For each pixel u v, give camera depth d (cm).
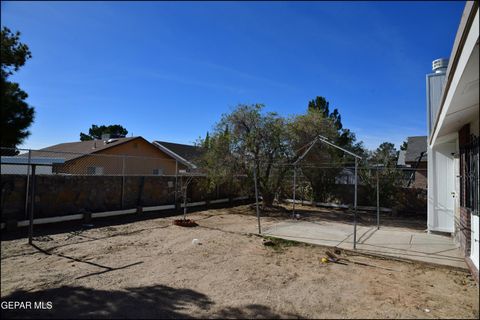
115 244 739
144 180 1282
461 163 721
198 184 1502
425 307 432
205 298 450
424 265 632
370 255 695
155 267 582
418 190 1398
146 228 944
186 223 1002
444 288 506
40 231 848
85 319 376
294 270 588
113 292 461
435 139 842
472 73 344
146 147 2530
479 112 542
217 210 1418
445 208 939
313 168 1514
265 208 1470
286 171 1449
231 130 1415
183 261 625
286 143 1444
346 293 479
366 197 1537
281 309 420
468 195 652
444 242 827
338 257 685
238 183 1474
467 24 281
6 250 661
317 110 1708
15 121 433
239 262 631
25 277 509
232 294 468
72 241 754
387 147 1800
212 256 668
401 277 558
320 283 521
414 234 937
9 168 1215
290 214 1346
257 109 1391
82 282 495
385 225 1120
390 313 411
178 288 485
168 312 402
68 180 1021
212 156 1402
